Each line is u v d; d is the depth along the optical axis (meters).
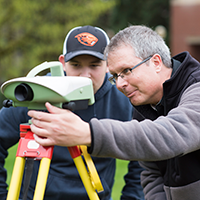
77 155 3.02
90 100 2.83
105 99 4.43
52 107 2.51
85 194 4.11
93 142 2.44
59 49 22.09
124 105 4.48
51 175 4.08
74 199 4.10
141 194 4.58
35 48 21.95
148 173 4.14
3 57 22.34
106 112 4.42
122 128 2.55
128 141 2.50
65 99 2.50
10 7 20.59
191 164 3.16
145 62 3.19
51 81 2.52
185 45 23.83
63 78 2.62
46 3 20.84
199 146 2.71
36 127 2.56
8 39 22.48
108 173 4.38
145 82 3.20
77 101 2.68
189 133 2.60
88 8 21.98
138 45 3.18
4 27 22.34
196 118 2.68
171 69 3.47
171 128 2.59
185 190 3.27
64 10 21.48
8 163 10.76
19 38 22.14
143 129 2.58
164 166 3.63
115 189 8.10
